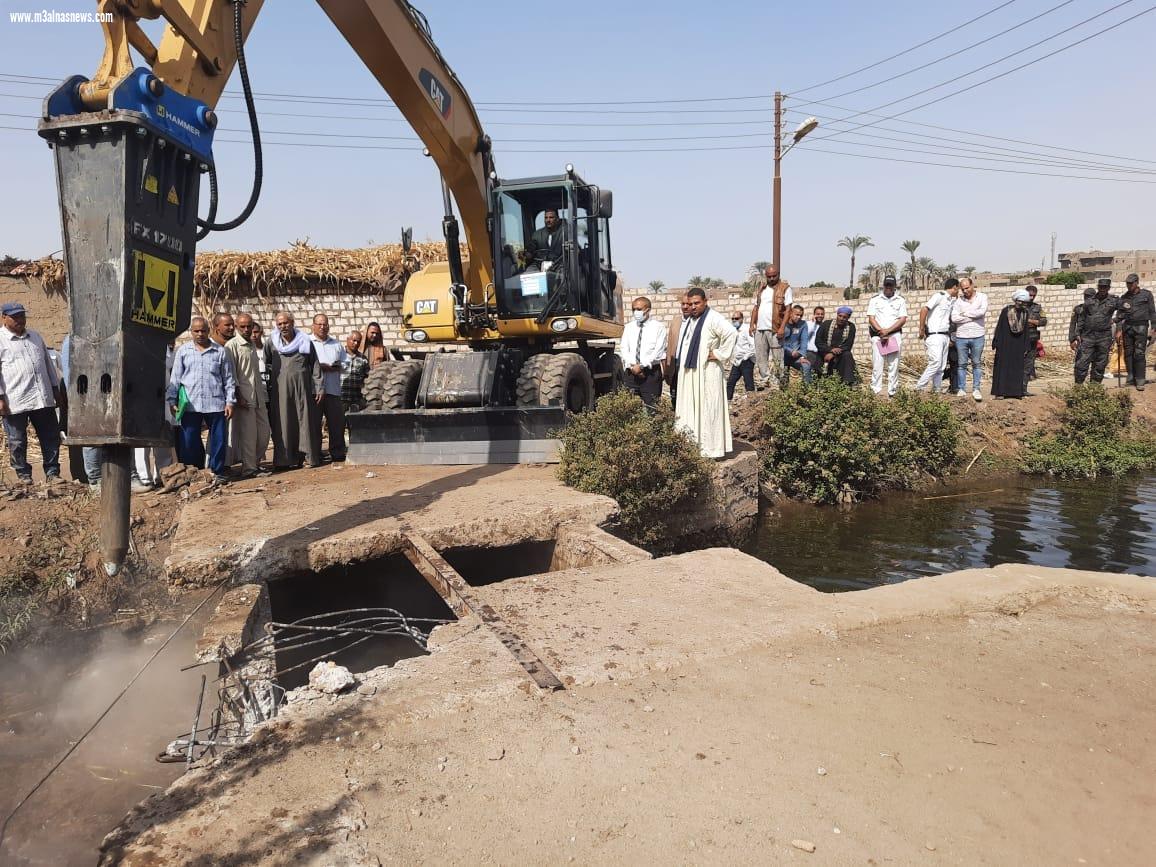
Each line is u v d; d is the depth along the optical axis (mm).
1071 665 3156
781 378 12039
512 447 7820
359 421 8250
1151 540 7941
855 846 2068
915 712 2779
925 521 9008
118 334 3209
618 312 10891
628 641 3355
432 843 2096
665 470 6820
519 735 2643
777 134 18594
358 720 2742
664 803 2264
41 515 6062
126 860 2043
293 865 1995
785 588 4070
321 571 5270
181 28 3736
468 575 6348
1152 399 14031
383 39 6020
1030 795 2297
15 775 3453
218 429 7527
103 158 3201
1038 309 14789
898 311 12266
